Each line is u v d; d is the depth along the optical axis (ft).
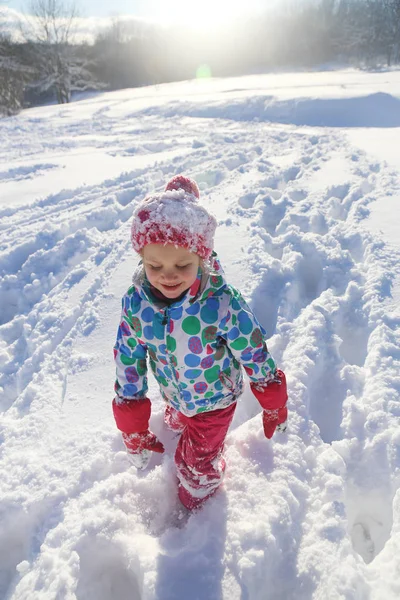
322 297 10.51
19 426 8.11
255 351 5.85
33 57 111.34
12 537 6.79
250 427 7.53
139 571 5.95
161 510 6.75
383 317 9.56
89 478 7.06
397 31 120.67
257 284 11.10
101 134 35.40
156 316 5.59
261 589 5.76
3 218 16.83
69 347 9.91
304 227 14.29
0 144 31.40
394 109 36.73
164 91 73.87
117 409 6.18
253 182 18.12
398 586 5.47
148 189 18.67
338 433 7.73
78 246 13.98
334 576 5.56
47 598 5.57
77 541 6.12
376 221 13.60
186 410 6.26
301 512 6.48
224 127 36.22
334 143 24.94
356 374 8.59
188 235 4.86
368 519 6.97
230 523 6.20
